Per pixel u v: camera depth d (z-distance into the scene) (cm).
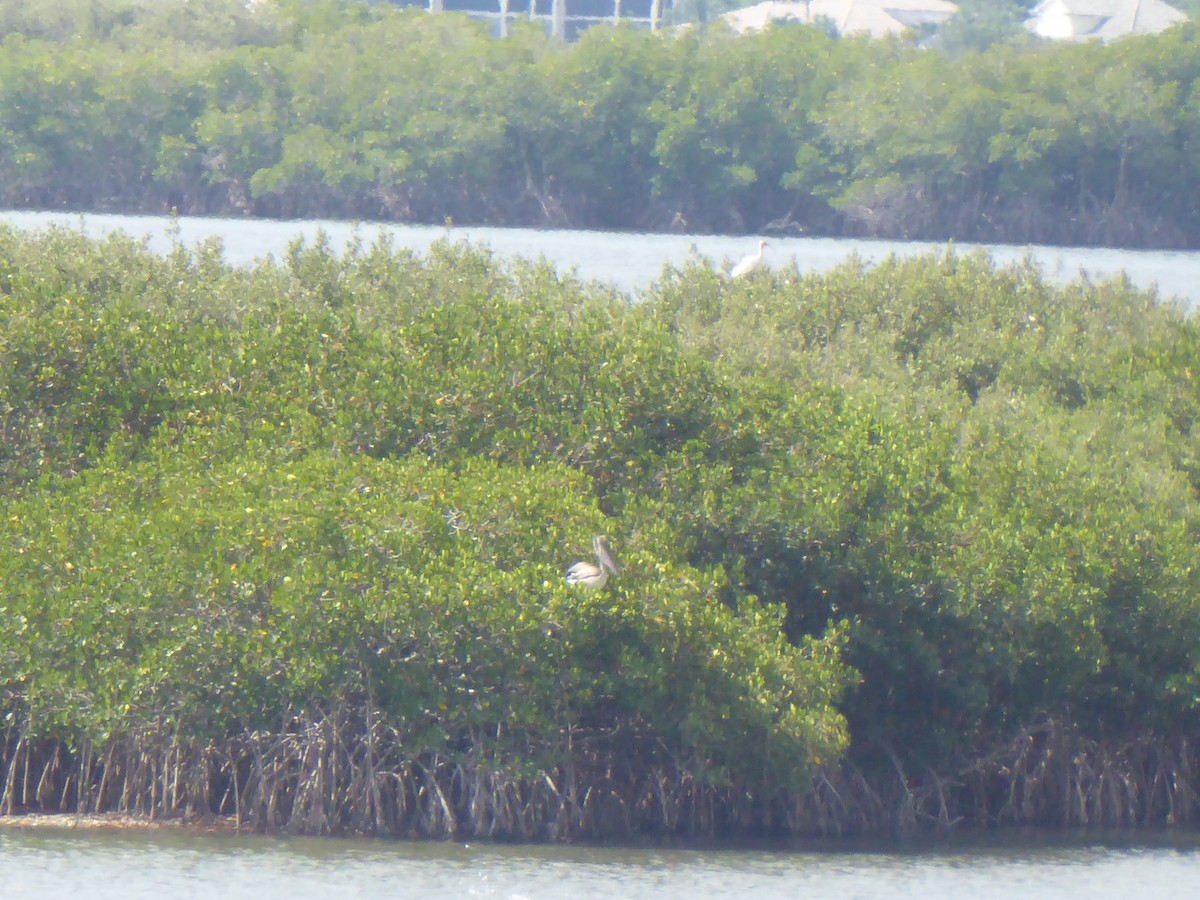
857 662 2031
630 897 1708
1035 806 2084
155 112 7806
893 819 2025
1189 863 1930
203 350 2147
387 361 2095
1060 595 1989
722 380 2148
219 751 1842
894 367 2656
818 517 1992
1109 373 2661
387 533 1800
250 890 1673
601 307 2545
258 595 1777
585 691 1792
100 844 1781
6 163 7669
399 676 1786
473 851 1802
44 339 2078
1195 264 7331
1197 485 2347
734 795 1928
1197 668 2048
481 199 8112
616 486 2017
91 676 1777
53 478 1947
